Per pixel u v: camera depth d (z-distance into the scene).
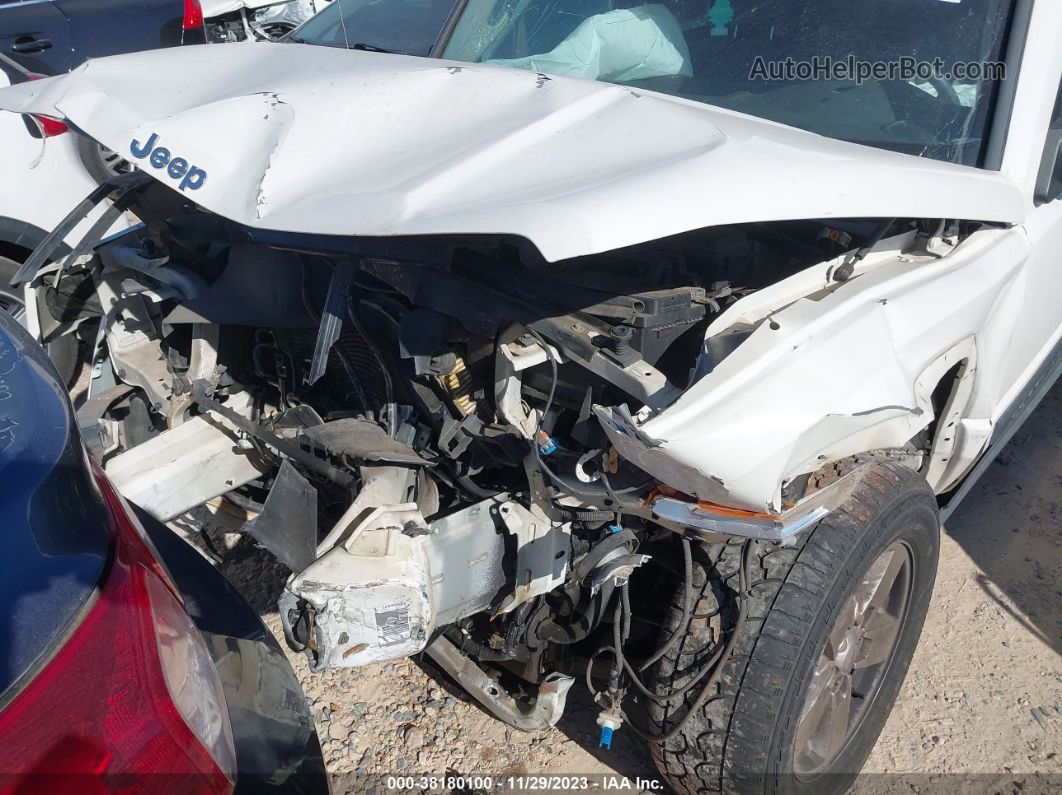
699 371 1.65
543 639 2.09
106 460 2.25
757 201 1.54
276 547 1.70
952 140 2.33
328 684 2.61
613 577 1.82
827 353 1.69
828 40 2.40
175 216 2.29
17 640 1.08
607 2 2.59
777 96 2.39
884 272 2.00
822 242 2.03
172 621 1.31
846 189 1.69
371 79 1.93
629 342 1.67
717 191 1.50
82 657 1.12
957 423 2.39
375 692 2.59
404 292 1.83
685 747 1.95
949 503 2.80
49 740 1.07
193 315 2.19
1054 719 2.55
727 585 1.90
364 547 1.70
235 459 2.18
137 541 1.37
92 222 3.68
